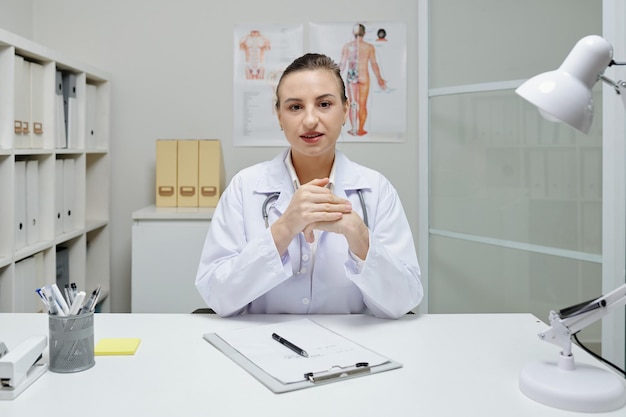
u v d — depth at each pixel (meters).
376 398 0.80
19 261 1.76
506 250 2.02
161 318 1.20
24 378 0.84
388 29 2.48
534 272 1.92
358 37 2.48
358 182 1.35
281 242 1.16
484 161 2.10
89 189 2.45
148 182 2.53
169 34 2.49
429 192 2.40
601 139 1.64
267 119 2.51
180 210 2.19
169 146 2.28
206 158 2.28
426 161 2.38
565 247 1.80
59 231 2.06
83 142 2.20
